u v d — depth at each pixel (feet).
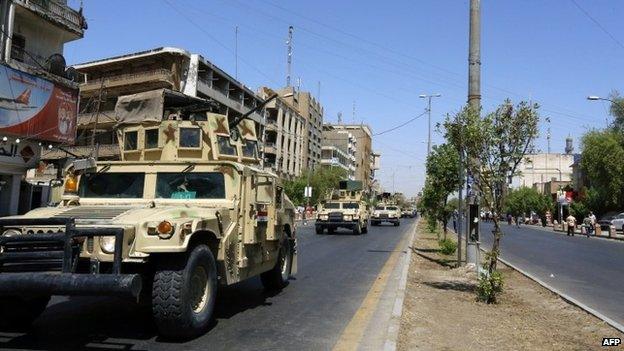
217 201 24.58
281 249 33.04
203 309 21.13
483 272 32.40
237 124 29.07
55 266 17.70
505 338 22.38
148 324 23.06
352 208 106.83
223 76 195.42
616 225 158.30
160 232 19.02
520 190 307.37
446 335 22.53
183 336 20.83
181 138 26.25
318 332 22.85
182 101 28.12
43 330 21.72
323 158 366.22
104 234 17.78
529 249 81.61
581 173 237.45
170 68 171.32
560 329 24.41
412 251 66.33
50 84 76.43
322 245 73.36
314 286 35.88
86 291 16.81
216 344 20.31
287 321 24.79
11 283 16.99
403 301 29.50
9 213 74.90
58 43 86.33
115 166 26.14
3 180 74.79
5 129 68.74
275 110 260.83
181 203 24.47
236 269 24.48
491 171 32.71
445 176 59.57
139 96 27.25
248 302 29.40
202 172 25.35
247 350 19.66
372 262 52.42
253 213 26.09
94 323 23.06
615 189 171.83
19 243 17.87
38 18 78.84
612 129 182.60
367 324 24.62
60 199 26.08
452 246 64.23
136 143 27.32
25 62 79.20
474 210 45.73
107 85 170.91
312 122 332.60
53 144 79.66
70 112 80.89
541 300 32.40
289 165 282.15
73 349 19.06
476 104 45.37
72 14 85.30
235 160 27.35
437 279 41.32
